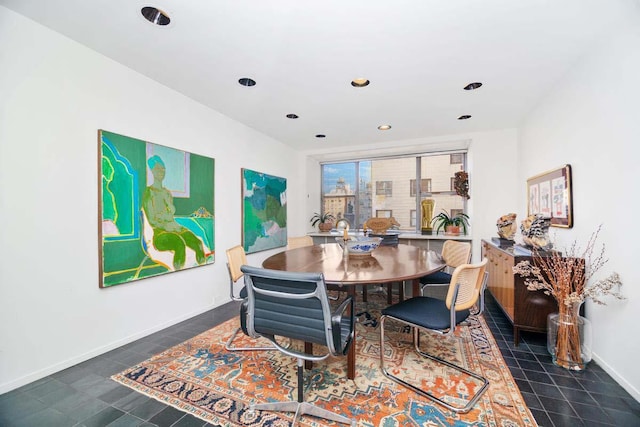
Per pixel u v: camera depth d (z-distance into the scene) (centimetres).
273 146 440
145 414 149
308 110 321
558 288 198
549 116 271
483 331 253
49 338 183
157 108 255
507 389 168
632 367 162
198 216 297
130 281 230
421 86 259
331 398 161
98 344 210
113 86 219
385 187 528
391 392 166
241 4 156
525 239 250
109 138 215
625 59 167
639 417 144
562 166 242
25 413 149
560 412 148
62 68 189
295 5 157
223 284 332
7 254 165
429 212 473
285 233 471
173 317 270
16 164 168
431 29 177
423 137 429
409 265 208
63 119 190
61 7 162
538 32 180
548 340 207
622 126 171
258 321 146
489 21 170
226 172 340
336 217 562
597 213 194
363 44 194
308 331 135
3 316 164
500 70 229
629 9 157
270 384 175
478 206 398
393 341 235
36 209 177
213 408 154
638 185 159
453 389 168
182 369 192
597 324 194
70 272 193
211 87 264
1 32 162
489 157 394
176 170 272
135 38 191
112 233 217
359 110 320
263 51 204
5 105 164
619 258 174
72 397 162
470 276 171
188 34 185
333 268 199
